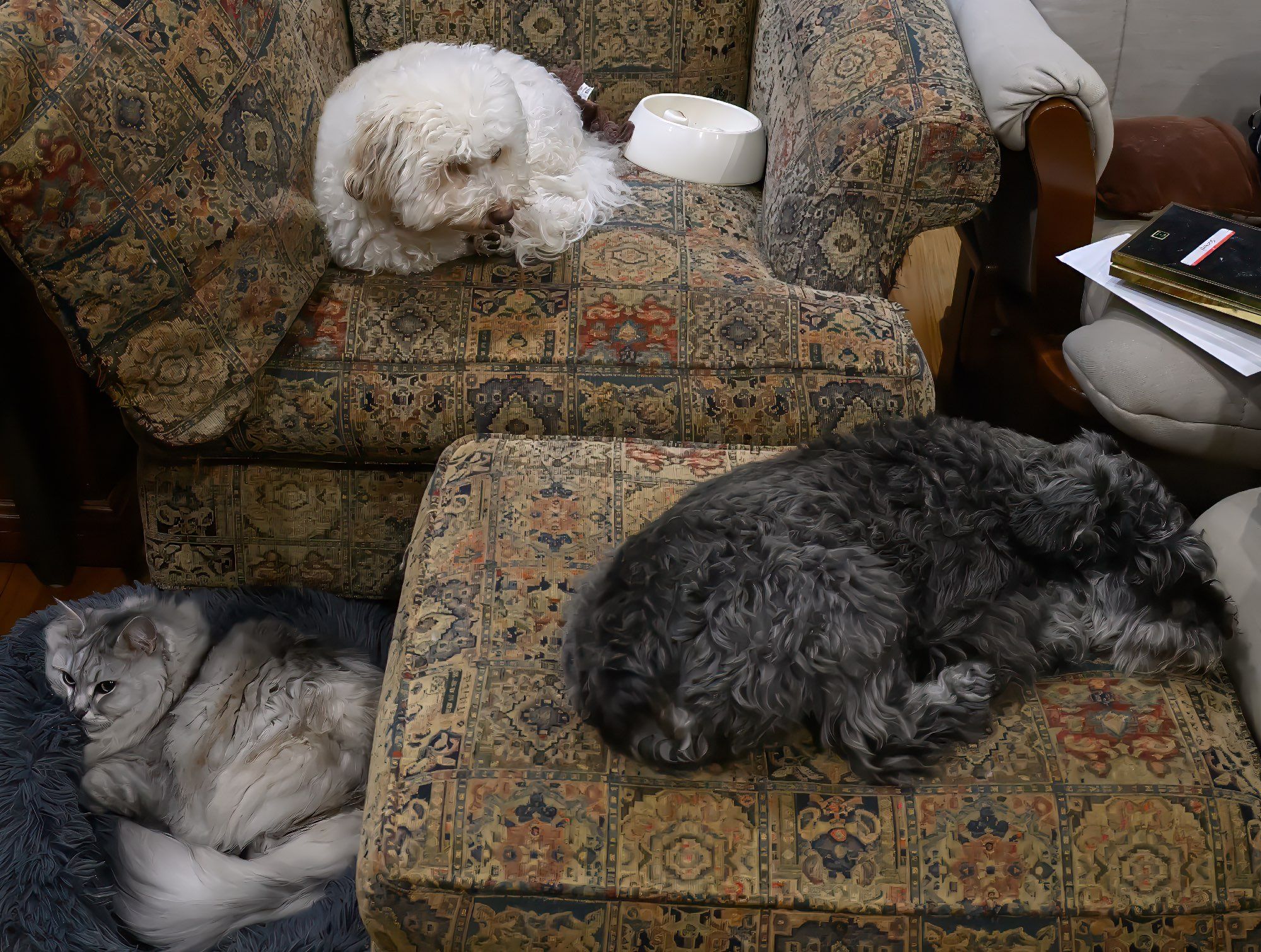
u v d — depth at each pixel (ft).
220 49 4.40
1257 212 6.27
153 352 4.24
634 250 5.33
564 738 3.37
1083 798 3.23
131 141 3.96
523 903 3.12
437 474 4.51
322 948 3.95
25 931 3.96
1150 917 3.11
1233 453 4.71
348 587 5.27
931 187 5.05
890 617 3.24
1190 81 6.85
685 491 4.33
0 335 5.11
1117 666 3.60
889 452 3.80
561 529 4.15
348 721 4.66
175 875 4.22
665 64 6.72
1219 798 3.24
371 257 5.10
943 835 3.17
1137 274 4.77
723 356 4.91
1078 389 5.73
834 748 3.32
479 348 4.87
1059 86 5.39
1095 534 3.55
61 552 5.95
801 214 5.27
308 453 4.96
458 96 4.71
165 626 4.90
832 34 5.50
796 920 3.11
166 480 5.02
